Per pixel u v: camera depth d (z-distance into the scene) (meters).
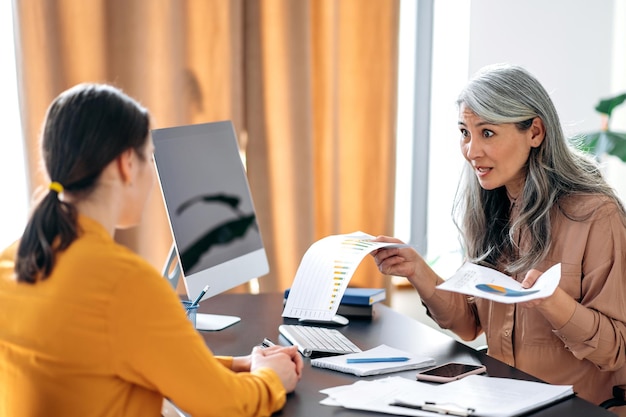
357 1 3.40
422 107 3.92
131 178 1.38
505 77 1.96
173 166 2.05
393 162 3.53
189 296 2.03
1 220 3.00
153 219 3.03
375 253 2.15
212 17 3.09
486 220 2.16
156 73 3.00
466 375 1.67
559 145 1.98
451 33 3.79
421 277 2.12
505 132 1.95
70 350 1.29
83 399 1.30
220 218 2.16
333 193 3.42
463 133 2.04
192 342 1.34
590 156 2.10
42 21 2.79
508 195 2.12
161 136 2.04
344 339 1.93
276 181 3.29
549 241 1.95
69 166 1.32
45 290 1.31
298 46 3.22
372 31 3.43
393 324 2.10
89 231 1.33
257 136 3.27
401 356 1.78
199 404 1.34
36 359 1.30
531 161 1.99
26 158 2.82
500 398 1.52
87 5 2.88
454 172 3.92
